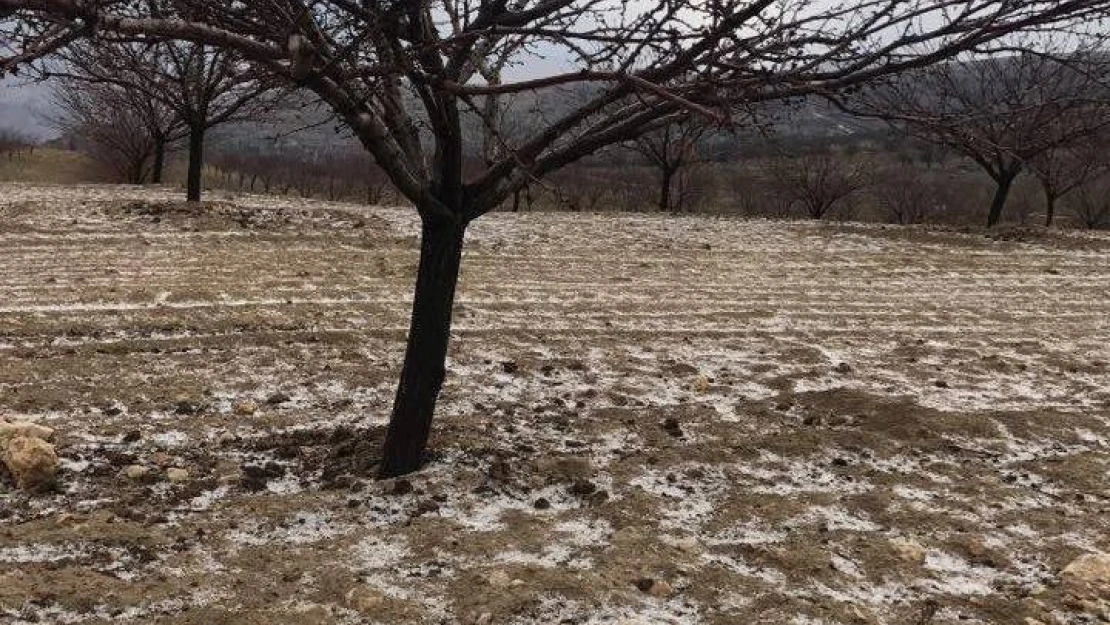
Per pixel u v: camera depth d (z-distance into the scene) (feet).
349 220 51.47
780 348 29.66
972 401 24.30
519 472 17.35
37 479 15.78
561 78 12.23
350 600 12.37
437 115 15.37
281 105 41.78
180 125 72.84
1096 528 15.80
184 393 21.49
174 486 16.31
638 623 12.03
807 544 14.60
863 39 13.56
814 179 92.38
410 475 16.78
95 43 11.89
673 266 44.01
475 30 13.32
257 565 13.43
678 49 13.37
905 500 16.65
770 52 13.65
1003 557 14.56
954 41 13.52
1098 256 51.21
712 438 20.17
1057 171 74.18
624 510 15.76
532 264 42.47
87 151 119.96
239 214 49.52
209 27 11.64
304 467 17.51
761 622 12.21
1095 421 22.26
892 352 29.66
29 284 32.68
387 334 28.19
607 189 110.83
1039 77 38.60
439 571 13.41
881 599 13.17
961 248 52.80
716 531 15.24
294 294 33.09
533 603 12.42
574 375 25.02
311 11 12.78
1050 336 33.30
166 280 34.24
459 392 22.77
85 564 13.20
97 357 24.14
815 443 19.54
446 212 16.28
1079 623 12.58
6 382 21.61
